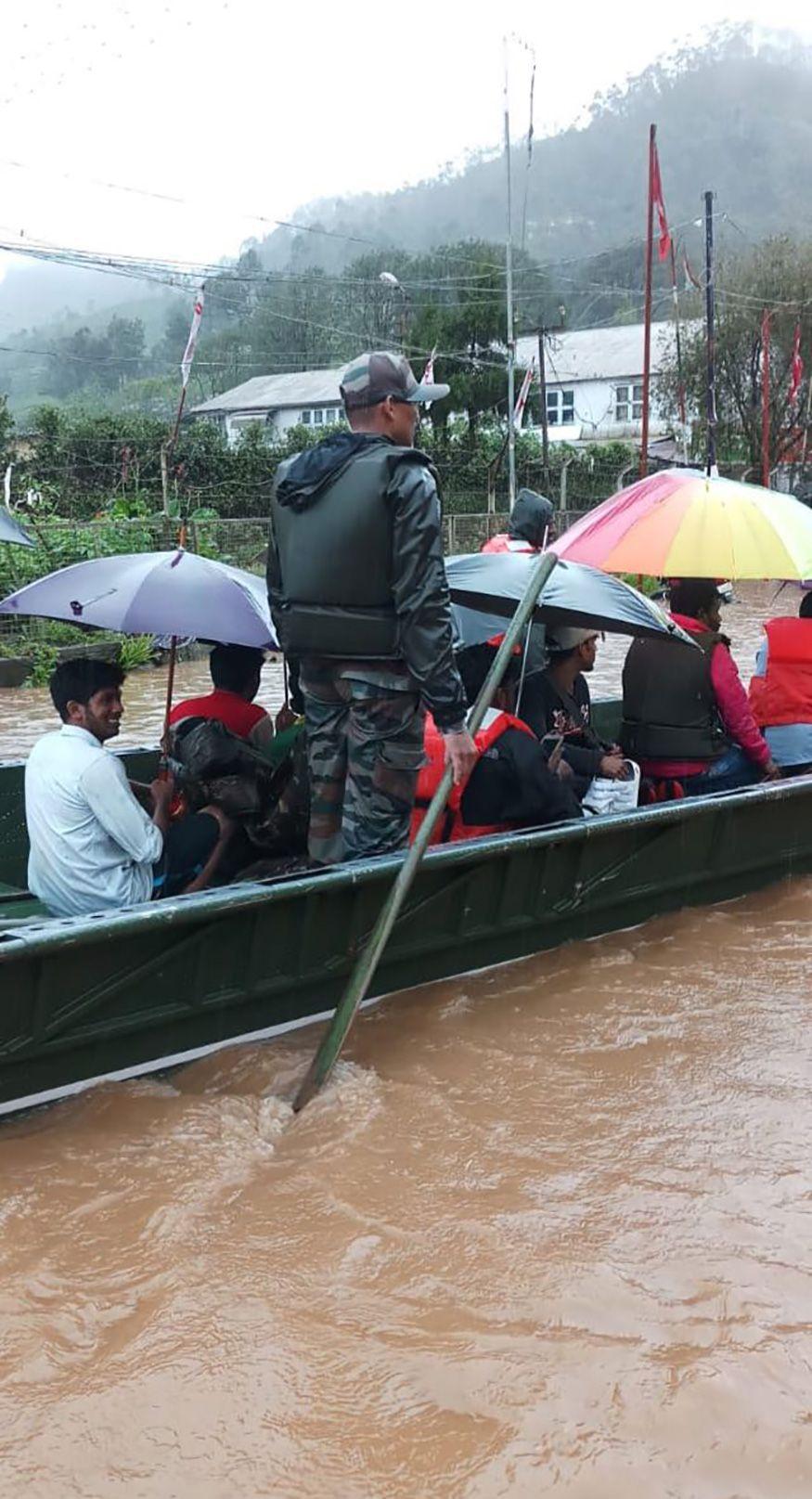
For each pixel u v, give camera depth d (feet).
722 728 19.84
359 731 13.98
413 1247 10.70
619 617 15.67
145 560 15.56
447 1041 14.32
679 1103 13.08
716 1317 9.86
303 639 13.80
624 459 128.36
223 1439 8.67
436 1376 9.23
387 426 13.67
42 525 59.82
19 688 49.16
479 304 124.26
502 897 15.79
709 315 92.38
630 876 17.38
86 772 13.73
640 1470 8.42
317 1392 9.07
